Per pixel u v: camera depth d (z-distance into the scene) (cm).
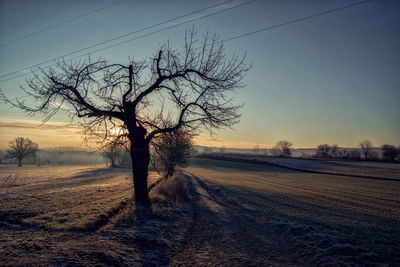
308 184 3603
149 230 920
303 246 828
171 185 2073
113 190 2233
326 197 2291
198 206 1638
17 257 636
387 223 1268
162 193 1870
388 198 2372
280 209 1572
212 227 1114
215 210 1494
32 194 2014
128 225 998
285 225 1090
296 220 1230
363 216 1451
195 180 3919
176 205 1502
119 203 1461
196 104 1327
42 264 593
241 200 1914
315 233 917
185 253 784
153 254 734
